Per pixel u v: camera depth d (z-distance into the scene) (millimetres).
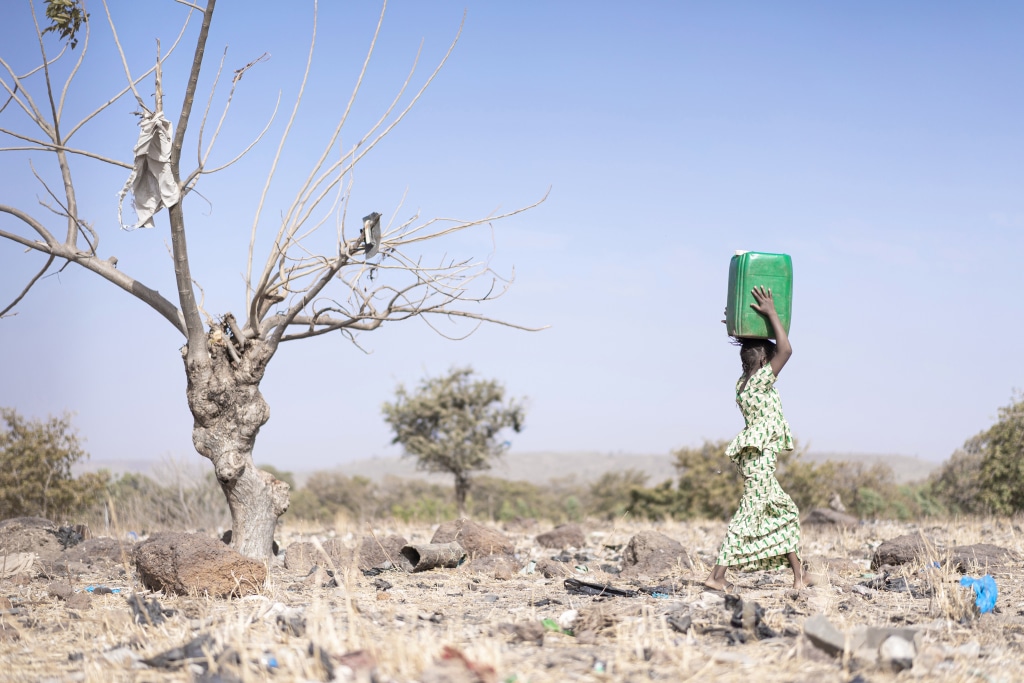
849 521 14391
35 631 5117
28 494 16094
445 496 42750
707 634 4613
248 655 4035
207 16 6539
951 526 13719
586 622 4785
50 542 9469
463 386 30422
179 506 16234
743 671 3873
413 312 8398
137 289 8070
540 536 11133
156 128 6945
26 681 3969
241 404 7973
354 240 7625
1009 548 9609
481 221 8227
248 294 8078
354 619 4684
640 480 41344
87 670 4012
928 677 3893
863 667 3992
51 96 7887
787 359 6227
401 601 6121
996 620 5254
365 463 124125
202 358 7836
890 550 8250
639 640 4359
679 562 7879
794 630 4668
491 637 4598
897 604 5836
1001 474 19609
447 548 8203
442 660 3744
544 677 3766
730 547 6195
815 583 6441
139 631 4789
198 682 3721
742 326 6203
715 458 27562
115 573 7836
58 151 7816
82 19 7777
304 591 6527
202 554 6316
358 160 8008
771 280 6215
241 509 8055
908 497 22641
